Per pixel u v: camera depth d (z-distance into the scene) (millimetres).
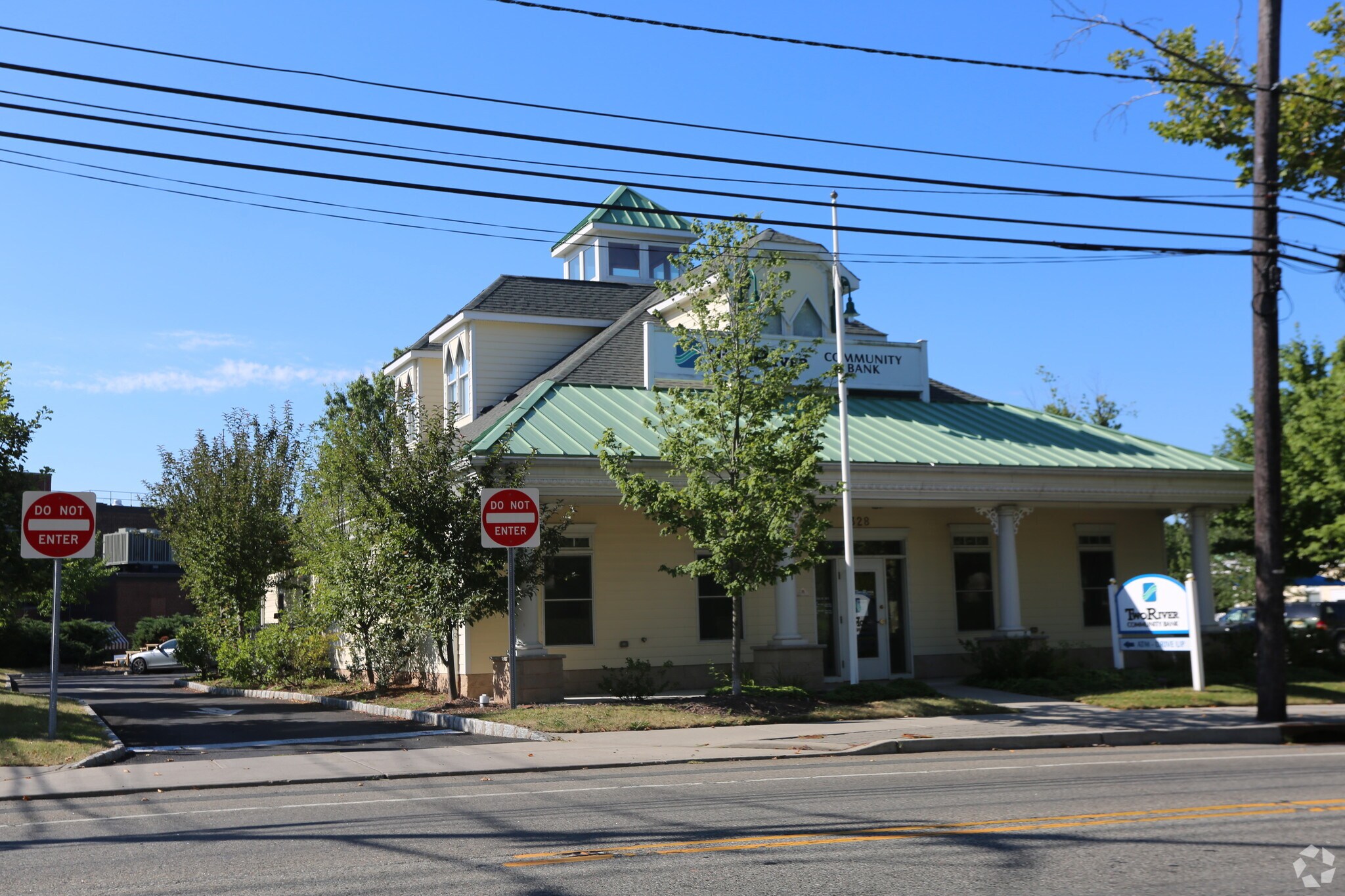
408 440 20281
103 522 63906
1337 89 19859
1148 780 11398
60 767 12906
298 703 23391
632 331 26719
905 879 7047
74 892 7055
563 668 21531
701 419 18156
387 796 11031
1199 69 19016
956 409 26922
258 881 7273
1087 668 26047
